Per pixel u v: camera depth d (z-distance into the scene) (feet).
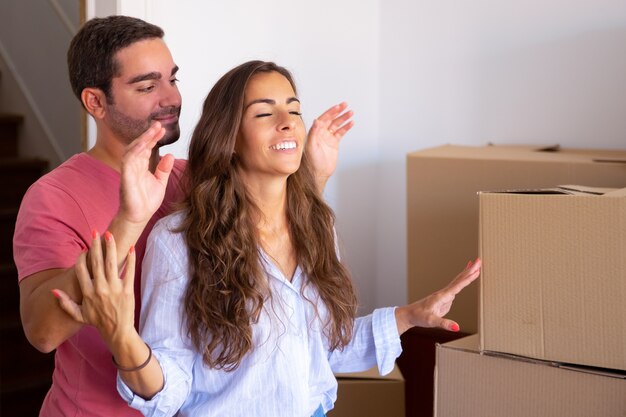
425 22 9.49
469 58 9.21
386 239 10.09
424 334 7.84
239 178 4.83
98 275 3.92
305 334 4.90
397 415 7.35
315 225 5.13
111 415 5.03
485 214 5.17
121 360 4.10
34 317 4.37
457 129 9.39
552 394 5.04
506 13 8.88
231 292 4.57
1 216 11.03
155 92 5.27
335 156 5.96
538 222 4.97
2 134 11.76
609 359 4.81
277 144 4.71
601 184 6.68
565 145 8.61
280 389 4.68
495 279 5.16
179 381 4.42
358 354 5.35
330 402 5.31
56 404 5.13
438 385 5.50
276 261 4.92
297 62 9.11
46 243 4.75
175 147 8.13
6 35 11.88
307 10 9.13
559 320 4.95
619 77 8.18
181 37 8.00
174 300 4.60
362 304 10.08
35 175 11.46
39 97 11.27
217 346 4.58
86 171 5.15
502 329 5.17
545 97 8.70
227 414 4.64
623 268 4.71
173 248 4.65
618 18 8.14
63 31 10.39
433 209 7.61
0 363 10.43
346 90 9.64
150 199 4.17
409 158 7.70
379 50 9.91
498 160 7.20
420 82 9.62
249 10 8.57
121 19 5.29
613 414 4.83
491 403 5.27
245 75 4.76
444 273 7.61
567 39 8.49
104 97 5.23
